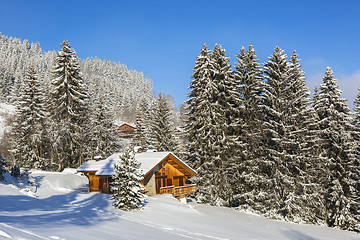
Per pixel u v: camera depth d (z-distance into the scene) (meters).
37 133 42.53
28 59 187.88
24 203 17.23
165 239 11.84
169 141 45.75
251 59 33.66
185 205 25.80
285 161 28.80
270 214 27.44
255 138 30.69
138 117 54.59
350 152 28.20
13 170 28.89
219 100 33.41
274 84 29.59
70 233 9.50
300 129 28.86
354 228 25.42
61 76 42.69
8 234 6.99
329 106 29.73
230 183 31.69
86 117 46.12
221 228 19.17
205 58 33.44
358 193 27.78
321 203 27.16
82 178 39.41
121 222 14.84
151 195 27.97
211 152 32.03
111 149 49.59
